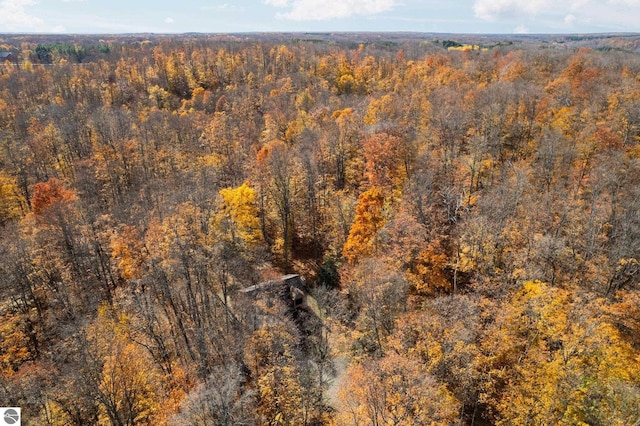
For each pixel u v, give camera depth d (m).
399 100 99.69
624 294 40.75
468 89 99.38
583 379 33.78
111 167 82.31
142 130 94.94
